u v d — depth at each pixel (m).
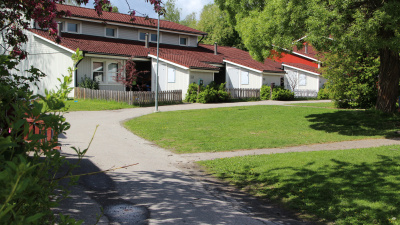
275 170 8.16
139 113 19.41
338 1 12.38
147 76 30.72
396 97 16.92
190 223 5.07
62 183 6.72
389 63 16.66
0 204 1.75
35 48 26.92
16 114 2.44
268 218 5.46
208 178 7.72
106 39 30.81
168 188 6.84
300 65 37.91
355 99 22.27
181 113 19.67
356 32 12.36
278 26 13.89
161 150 10.56
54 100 2.51
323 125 15.84
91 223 4.88
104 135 12.61
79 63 26.11
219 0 23.75
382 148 10.48
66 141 11.22
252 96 30.97
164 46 34.50
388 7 12.03
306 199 6.31
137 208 5.63
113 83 28.33
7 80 4.05
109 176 7.49
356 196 6.31
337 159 8.94
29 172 1.91
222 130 14.52
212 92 27.12
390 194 6.33
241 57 37.75
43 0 7.71
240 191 6.89
